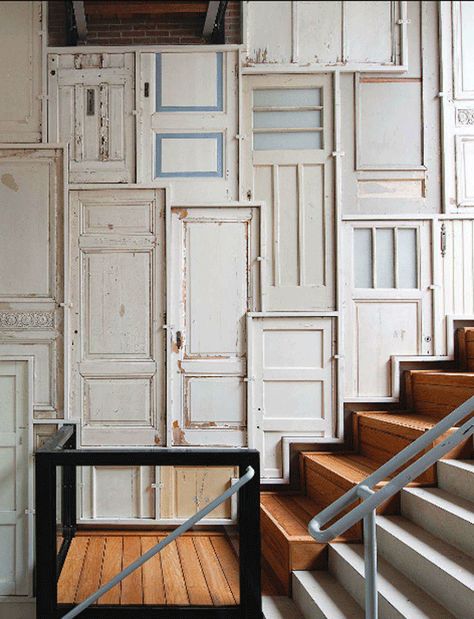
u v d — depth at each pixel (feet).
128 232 12.51
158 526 12.46
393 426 10.67
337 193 12.69
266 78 12.84
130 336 12.47
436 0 13.00
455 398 10.71
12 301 12.31
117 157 12.59
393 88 12.96
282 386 12.66
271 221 12.76
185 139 12.69
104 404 12.40
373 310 12.84
